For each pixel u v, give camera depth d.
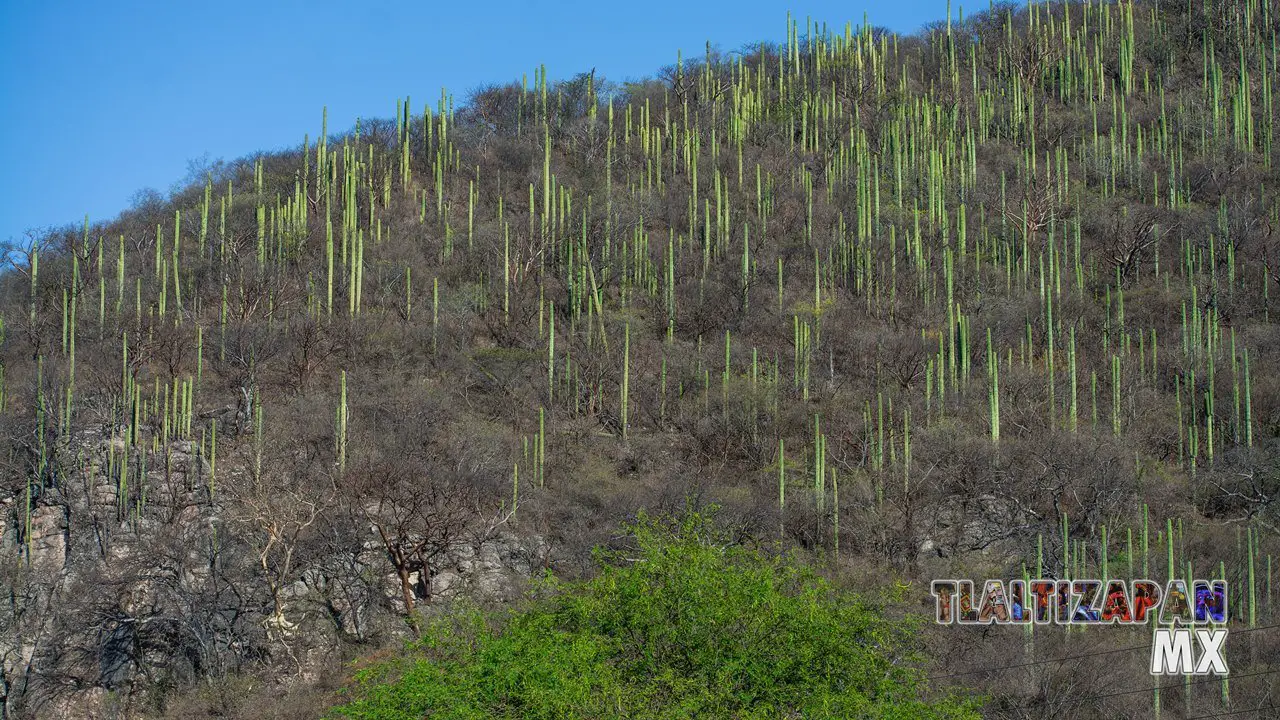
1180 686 32.38
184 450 45.84
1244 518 43.19
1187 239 64.44
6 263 62.66
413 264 64.94
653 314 61.06
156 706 37.56
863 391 53.72
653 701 23.39
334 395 50.38
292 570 40.56
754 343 58.75
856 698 23.50
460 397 52.62
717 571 26.91
